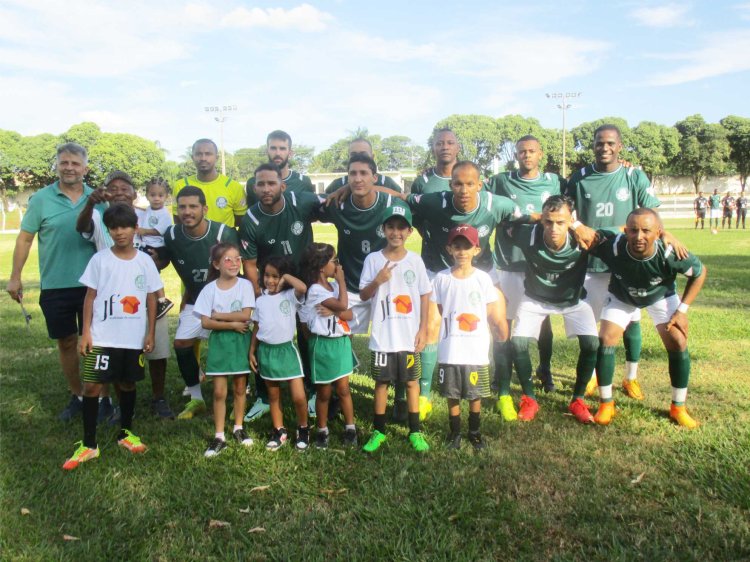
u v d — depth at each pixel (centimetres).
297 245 536
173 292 1202
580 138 6988
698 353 666
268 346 449
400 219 446
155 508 354
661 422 480
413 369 448
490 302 455
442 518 334
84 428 428
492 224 526
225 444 454
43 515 346
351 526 329
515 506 345
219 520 340
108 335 435
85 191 537
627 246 469
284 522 336
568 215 470
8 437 470
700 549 303
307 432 455
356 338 830
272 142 631
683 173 6981
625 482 375
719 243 2014
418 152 11194
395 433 476
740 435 438
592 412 517
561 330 844
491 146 7244
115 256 449
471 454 422
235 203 646
